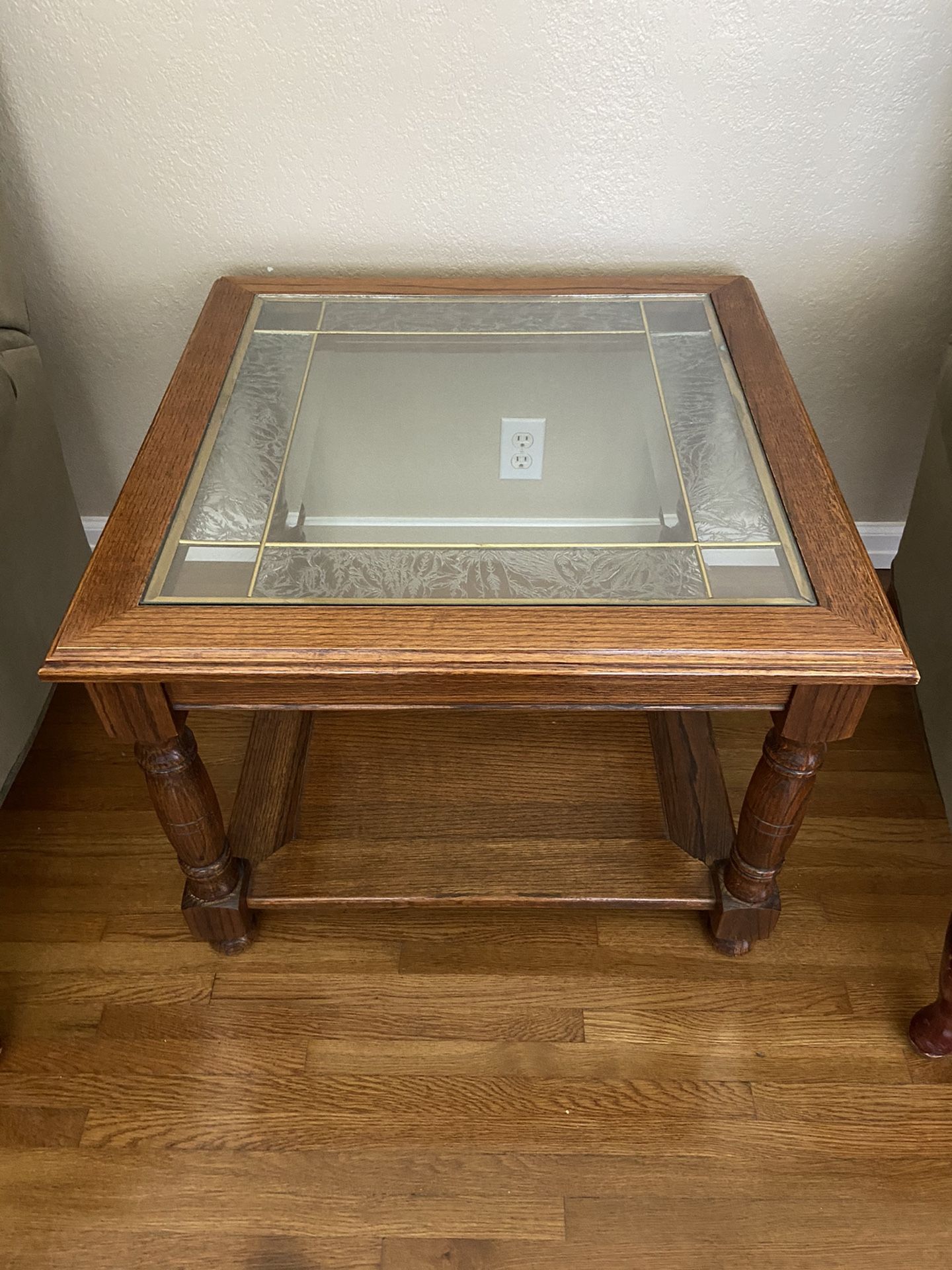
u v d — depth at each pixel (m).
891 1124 0.97
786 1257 0.89
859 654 0.76
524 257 1.24
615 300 1.19
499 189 1.17
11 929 1.13
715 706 0.83
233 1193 0.93
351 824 1.14
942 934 1.13
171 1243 0.90
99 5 1.01
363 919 1.14
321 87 1.08
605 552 0.86
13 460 1.10
